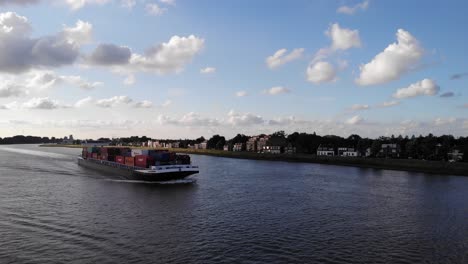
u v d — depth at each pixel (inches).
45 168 4891.7
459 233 1822.1
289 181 3841.0
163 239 1635.1
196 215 2123.5
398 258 1455.5
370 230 1856.5
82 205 2327.8
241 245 1576.0
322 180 3978.8
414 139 7519.7
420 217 2166.6
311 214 2197.3
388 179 4156.0
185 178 3860.7
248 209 2315.5
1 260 1344.7
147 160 3661.4
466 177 4451.3
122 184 3331.7
